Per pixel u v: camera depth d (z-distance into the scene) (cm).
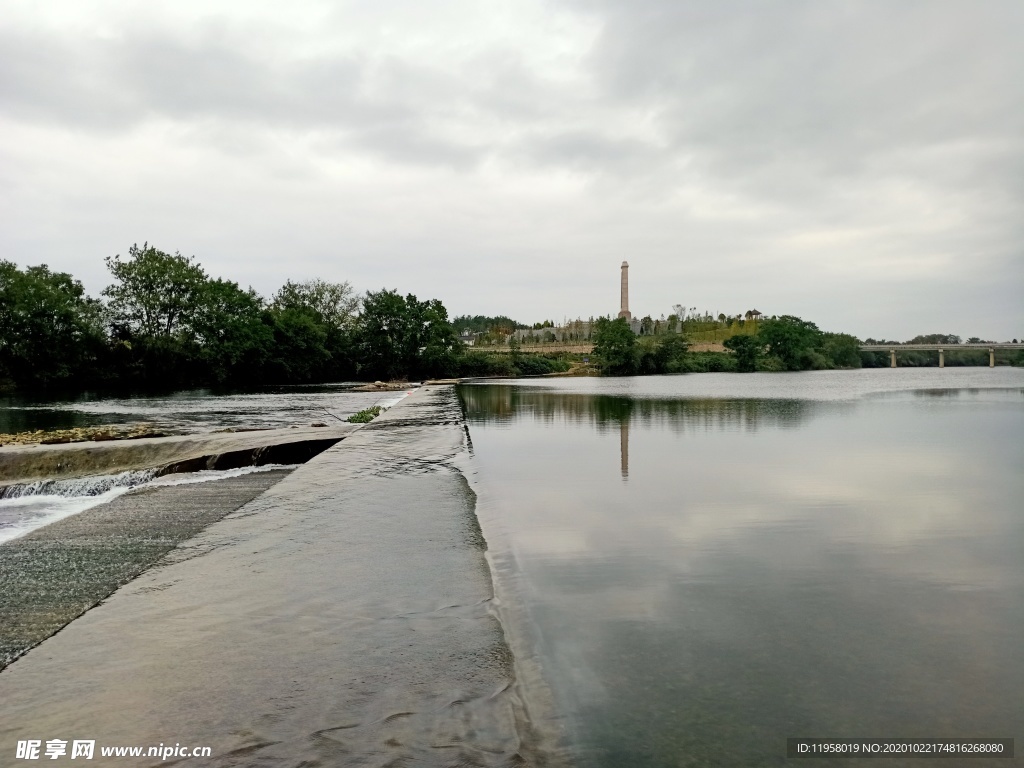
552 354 9431
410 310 7494
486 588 414
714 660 317
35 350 4612
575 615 374
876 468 955
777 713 266
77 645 322
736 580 442
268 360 6262
